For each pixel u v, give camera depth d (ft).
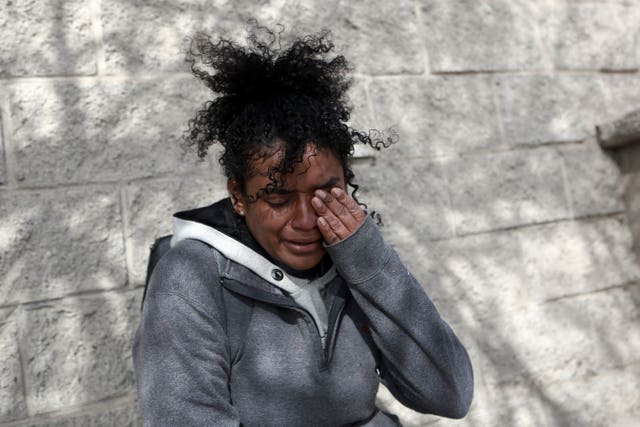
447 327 4.69
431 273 8.71
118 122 7.14
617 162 10.44
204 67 7.68
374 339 4.44
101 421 6.75
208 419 3.88
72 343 6.68
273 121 3.88
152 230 7.18
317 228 4.17
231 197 4.36
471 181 9.16
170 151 7.38
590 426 9.60
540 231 9.65
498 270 9.23
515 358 9.21
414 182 8.73
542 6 10.16
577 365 9.66
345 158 4.28
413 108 8.88
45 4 6.92
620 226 10.37
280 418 4.25
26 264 6.53
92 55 7.09
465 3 9.49
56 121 6.84
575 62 10.32
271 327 4.26
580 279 9.87
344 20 8.58
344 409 4.43
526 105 9.78
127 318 6.97
